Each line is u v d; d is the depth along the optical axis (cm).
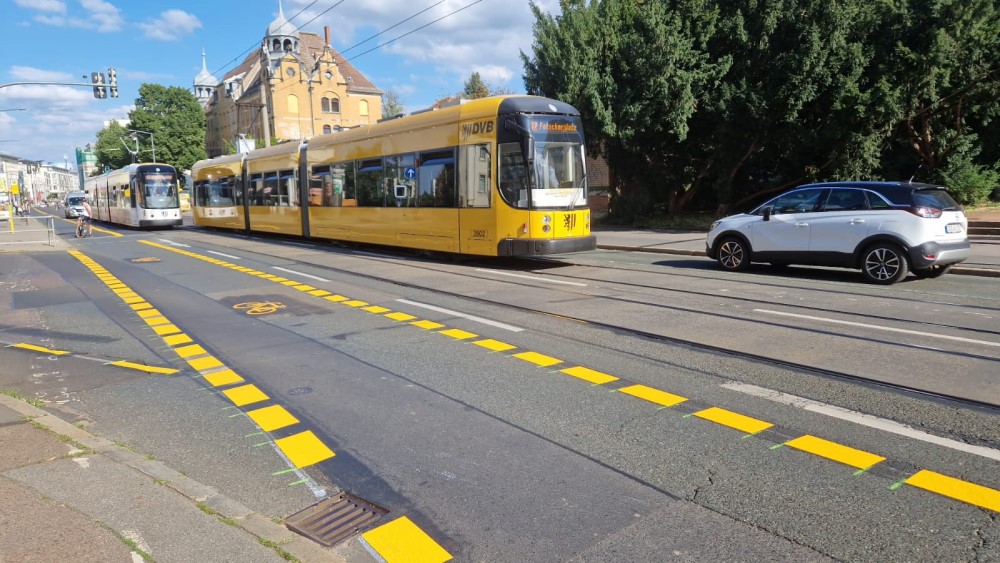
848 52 2138
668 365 642
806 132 2258
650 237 2178
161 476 400
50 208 11419
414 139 1639
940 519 347
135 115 8250
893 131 2275
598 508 370
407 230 1675
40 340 829
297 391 593
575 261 1588
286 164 2309
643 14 2342
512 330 813
